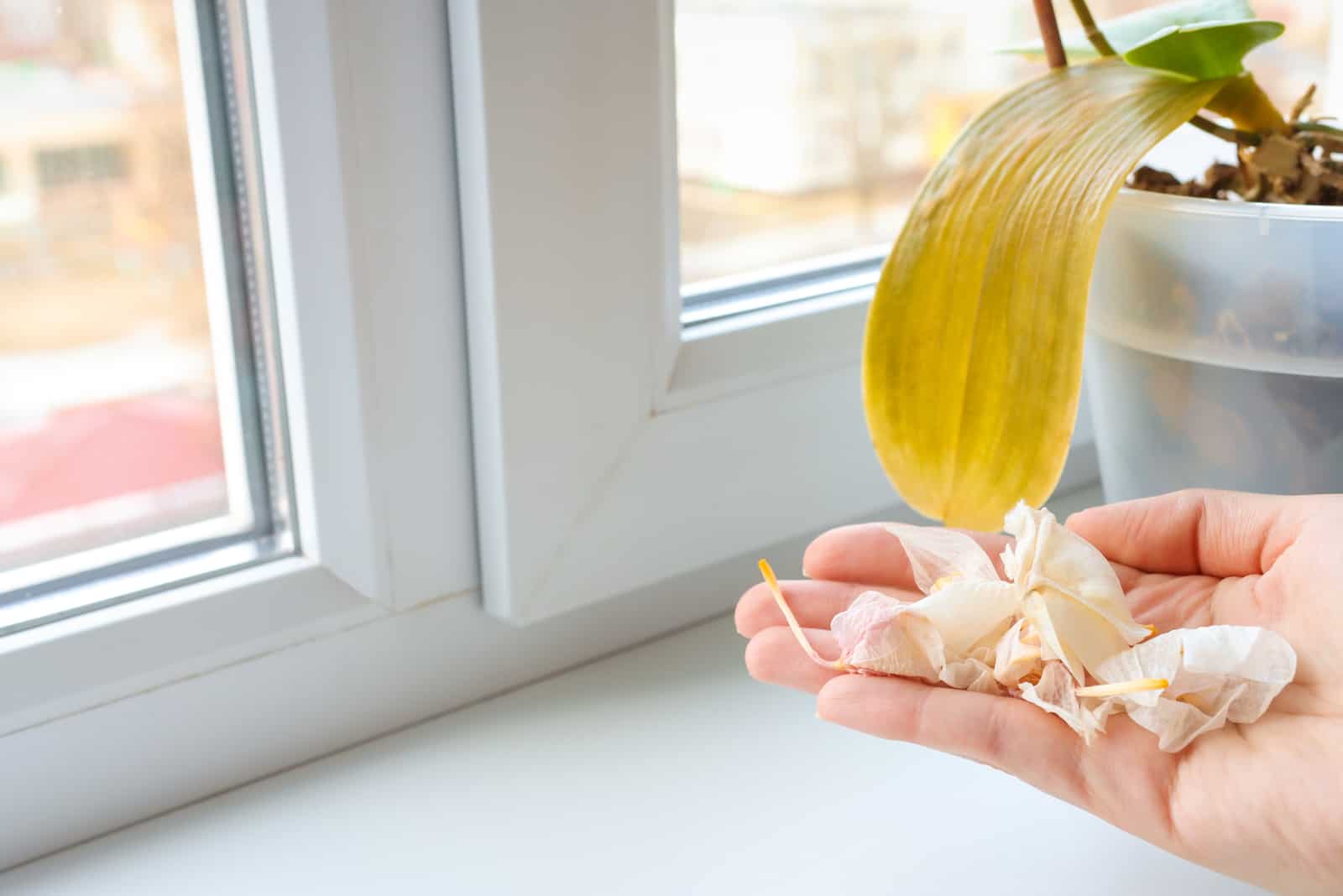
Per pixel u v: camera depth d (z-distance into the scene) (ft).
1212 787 1.59
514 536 1.98
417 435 1.94
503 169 1.87
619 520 2.06
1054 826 1.84
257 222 1.83
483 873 1.78
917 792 1.90
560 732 2.01
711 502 2.15
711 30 2.14
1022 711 1.66
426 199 1.88
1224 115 1.98
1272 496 1.81
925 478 1.95
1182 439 1.96
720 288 2.22
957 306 1.88
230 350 1.88
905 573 1.89
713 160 2.18
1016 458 1.89
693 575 2.21
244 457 1.91
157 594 1.83
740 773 1.93
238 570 1.88
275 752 1.93
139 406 1.86
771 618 1.88
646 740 1.99
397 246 1.87
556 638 2.11
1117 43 2.04
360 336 1.86
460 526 2.00
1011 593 1.73
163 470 1.89
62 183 1.78
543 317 1.94
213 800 1.90
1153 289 1.90
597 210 1.95
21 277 1.78
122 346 1.84
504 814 1.87
